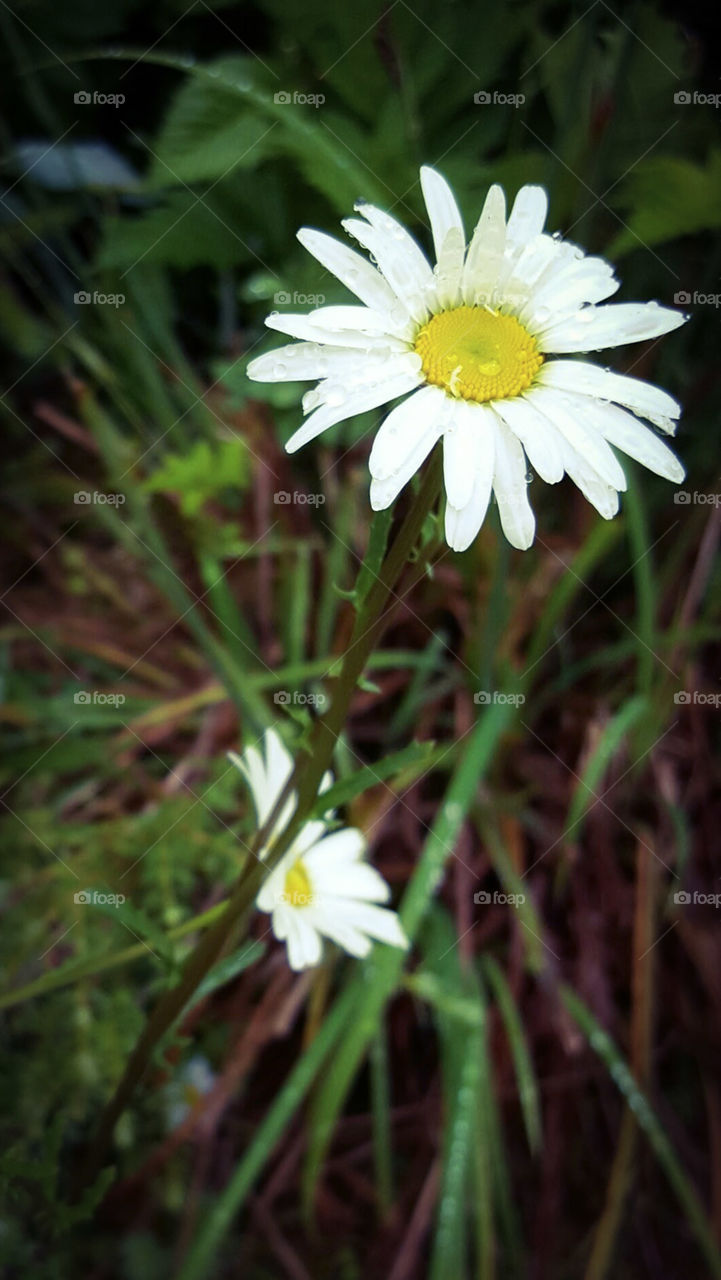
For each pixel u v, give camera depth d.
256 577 0.34
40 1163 0.22
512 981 0.29
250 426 0.33
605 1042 0.27
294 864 0.21
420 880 0.25
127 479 0.31
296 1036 0.30
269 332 0.32
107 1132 0.23
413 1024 0.30
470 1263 0.28
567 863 0.29
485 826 0.30
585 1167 0.30
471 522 0.16
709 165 0.28
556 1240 0.29
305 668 0.30
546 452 0.16
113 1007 0.27
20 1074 0.27
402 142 0.32
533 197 0.17
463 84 0.33
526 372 0.17
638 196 0.29
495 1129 0.27
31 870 0.29
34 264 0.38
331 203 0.34
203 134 0.32
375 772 0.18
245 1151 0.29
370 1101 0.30
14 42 0.32
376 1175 0.29
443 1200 0.25
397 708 0.32
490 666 0.29
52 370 0.37
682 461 0.33
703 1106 0.30
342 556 0.31
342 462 0.33
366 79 0.32
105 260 0.33
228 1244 0.28
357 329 0.17
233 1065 0.28
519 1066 0.26
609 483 0.17
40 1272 0.26
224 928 0.19
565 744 0.32
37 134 0.38
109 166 0.37
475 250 0.17
